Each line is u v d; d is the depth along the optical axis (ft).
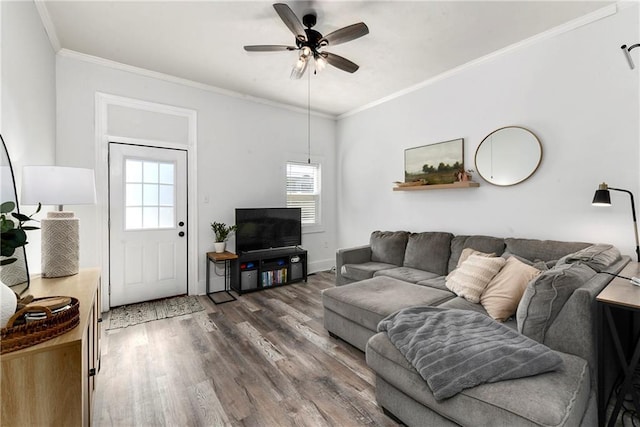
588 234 8.12
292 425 5.14
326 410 5.51
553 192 8.75
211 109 12.80
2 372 3.01
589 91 8.02
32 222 6.72
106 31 8.56
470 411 3.82
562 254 7.97
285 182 15.25
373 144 14.89
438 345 4.66
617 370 5.62
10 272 5.19
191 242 12.36
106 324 9.30
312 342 8.19
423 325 5.41
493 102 10.07
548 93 8.77
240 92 13.42
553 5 7.54
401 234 12.54
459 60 10.46
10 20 5.69
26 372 3.11
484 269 7.52
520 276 6.66
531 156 9.10
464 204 11.05
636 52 7.29
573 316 4.68
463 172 10.69
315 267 16.57
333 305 8.15
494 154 9.98
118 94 10.63
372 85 12.67
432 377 4.17
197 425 5.14
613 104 7.65
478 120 10.52
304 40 7.67
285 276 13.91
